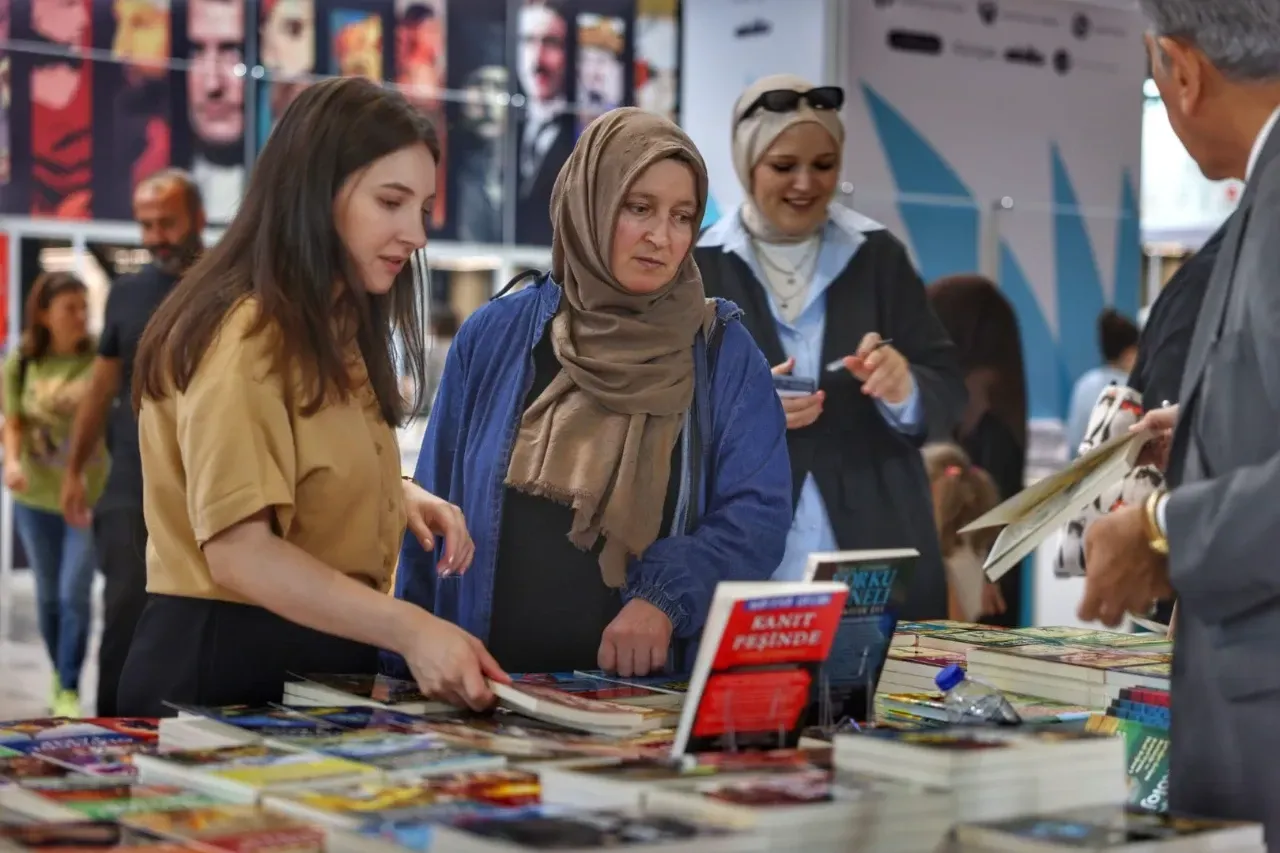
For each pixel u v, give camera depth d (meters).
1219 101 1.84
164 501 2.21
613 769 1.67
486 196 9.88
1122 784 1.74
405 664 2.46
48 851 1.47
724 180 5.36
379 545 2.27
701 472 2.58
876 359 4.24
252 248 2.14
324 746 1.88
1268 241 1.74
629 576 2.54
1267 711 1.73
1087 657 2.38
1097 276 5.67
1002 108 5.45
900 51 5.20
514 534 2.59
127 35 9.00
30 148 8.81
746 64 5.30
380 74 9.57
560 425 2.55
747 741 1.86
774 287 4.46
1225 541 1.70
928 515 4.51
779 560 2.59
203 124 9.20
